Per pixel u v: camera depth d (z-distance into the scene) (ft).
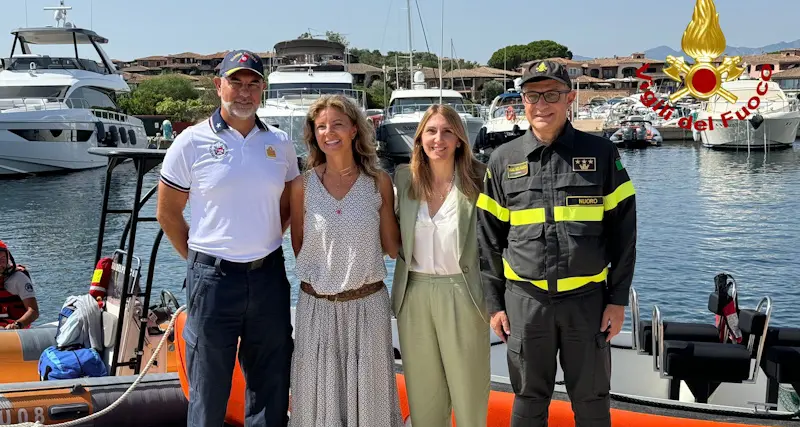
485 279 10.12
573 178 9.46
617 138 127.34
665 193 68.23
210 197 10.11
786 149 111.24
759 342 12.25
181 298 29.63
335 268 10.26
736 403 14.80
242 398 12.99
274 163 10.31
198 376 10.36
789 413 11.64
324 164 10.59
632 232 9.55
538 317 9.68
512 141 9.98
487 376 10.71
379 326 10.53
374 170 10.47
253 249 10.19
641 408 11.76
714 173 84.99
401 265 10.66
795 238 44.62
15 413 12.70
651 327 13.94
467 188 10.29
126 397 13.51
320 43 88.58
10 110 80.74
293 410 10.62
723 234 46.52
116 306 15.66
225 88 10.02
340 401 10.49
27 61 91.45
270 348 10.57
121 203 60.13
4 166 80.43
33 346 16.30
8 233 47.34
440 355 10.65
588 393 9.87
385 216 10.66
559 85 9.36
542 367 9.93
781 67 232.12
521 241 9.70
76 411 13.10
